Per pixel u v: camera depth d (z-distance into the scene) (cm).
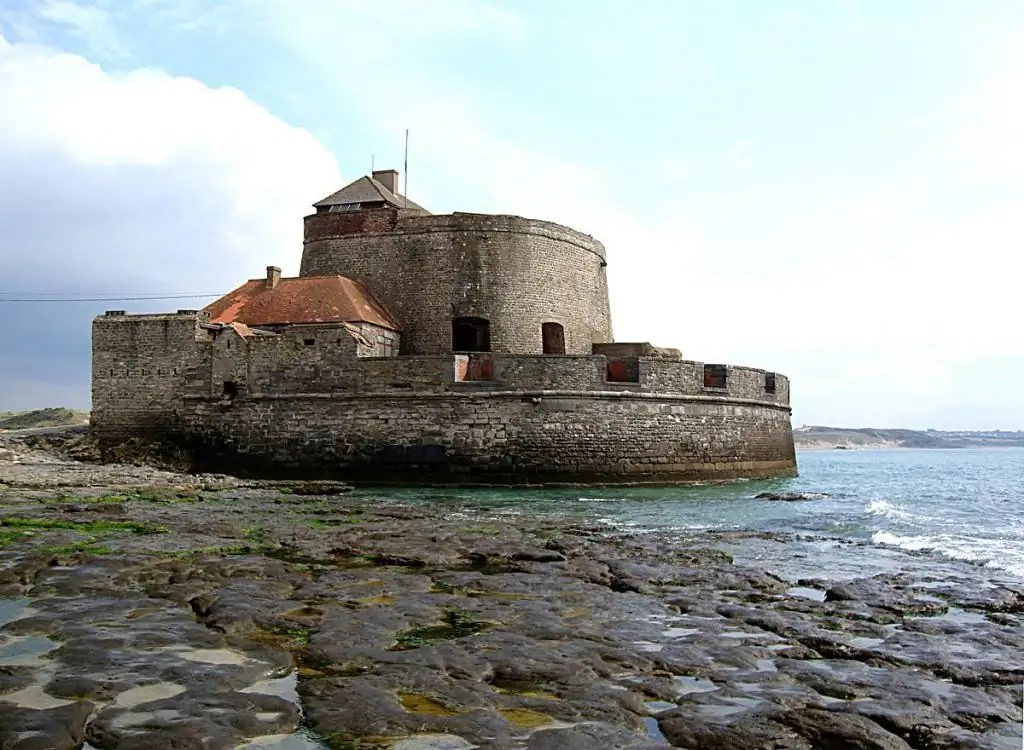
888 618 1068
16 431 3972
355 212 4347
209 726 628
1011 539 1919
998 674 817
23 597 1090
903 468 8044
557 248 4384
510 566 1432
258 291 4103
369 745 615
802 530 2066
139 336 3553
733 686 768
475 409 3266
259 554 1513
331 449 3325
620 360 3475
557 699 721
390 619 994
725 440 3747
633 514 2395
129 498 2381
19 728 606
